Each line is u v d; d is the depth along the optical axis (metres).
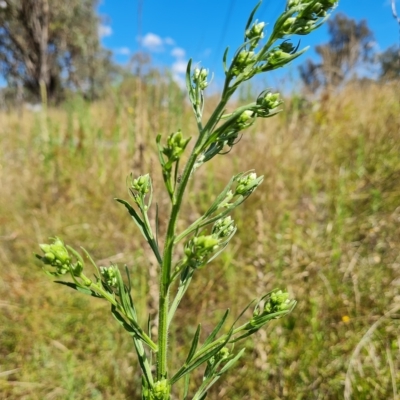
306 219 4.38
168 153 1.15
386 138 5.25
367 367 2.82
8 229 4.89
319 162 5.20
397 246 3.85
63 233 4.81
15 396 2.90
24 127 9.16
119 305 1.28
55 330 3.43
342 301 3.37
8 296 3.79
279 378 2.85
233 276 3.65
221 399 2.78
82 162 6.44
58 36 20.89
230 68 1.15
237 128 1.21
